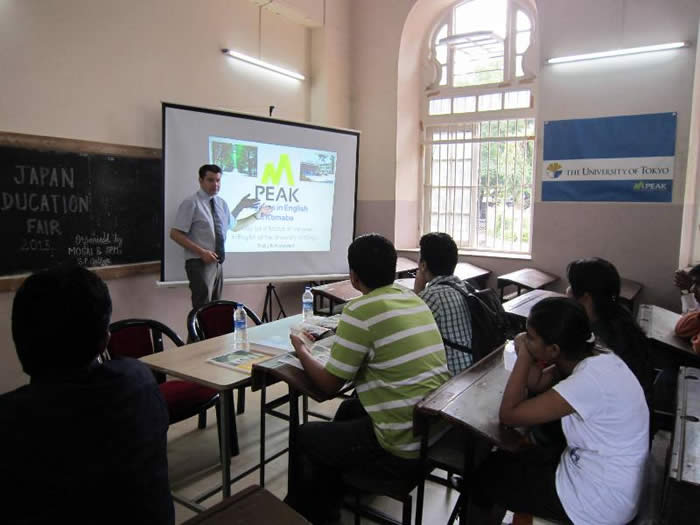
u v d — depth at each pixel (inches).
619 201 178.4
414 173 232.1
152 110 150.1
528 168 209.9
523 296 140.6
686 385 79.4
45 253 125.3
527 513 61.1
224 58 173.2
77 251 132.0
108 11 136.7
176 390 96.9
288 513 38.8
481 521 65.3
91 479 34.4
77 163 130.6
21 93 119.3
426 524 84.7
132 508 36.4
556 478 58.4
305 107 213.3
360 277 69.7
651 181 173.0
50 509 33.2
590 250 184.5
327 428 70.9
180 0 156.8
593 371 55.6
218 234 152.3
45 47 123.3
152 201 150.6
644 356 75.5
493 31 201.2
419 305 70.6
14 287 119.1
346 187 195.8
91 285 37.7
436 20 223.1
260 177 172.6
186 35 159.3
